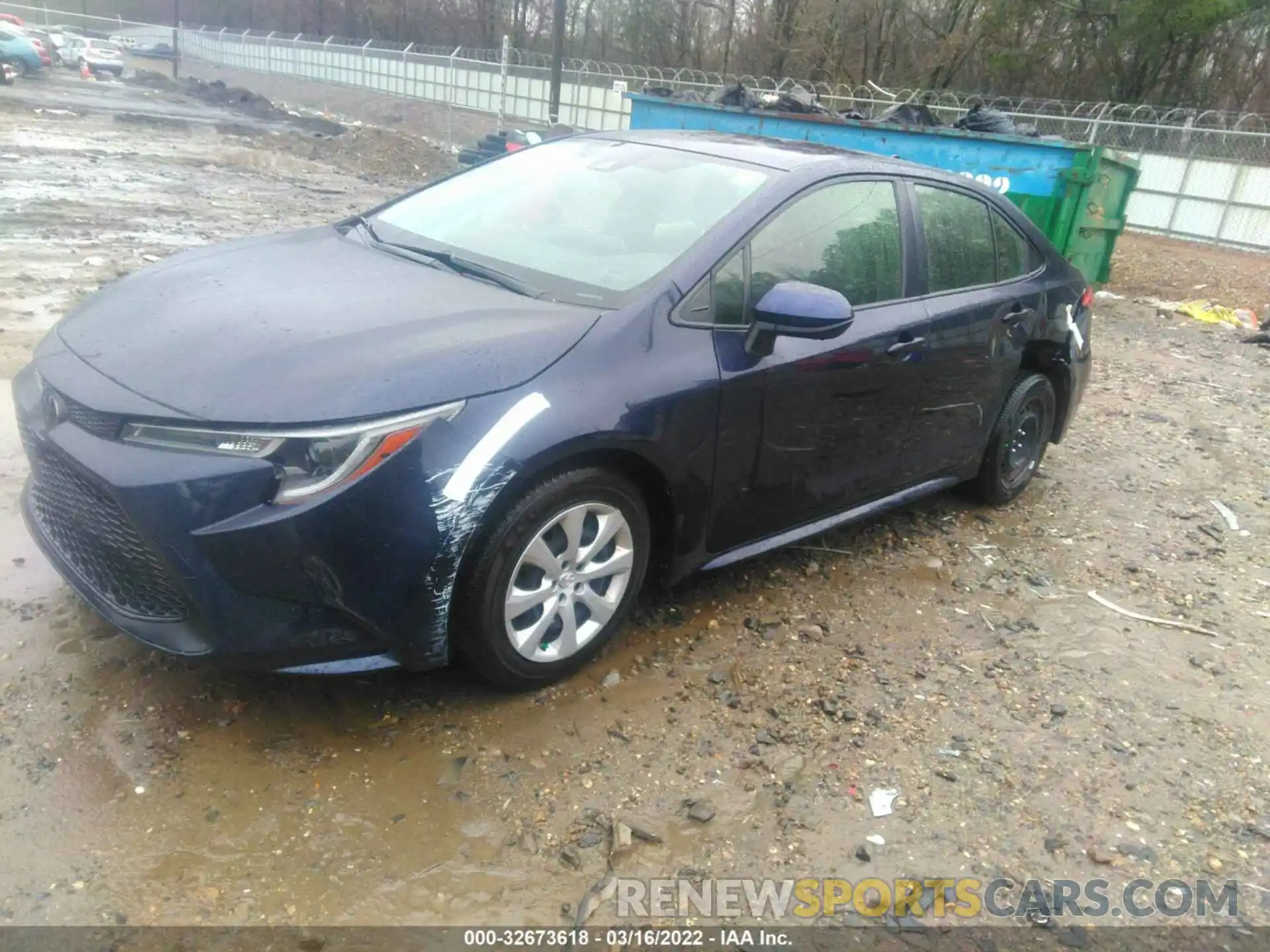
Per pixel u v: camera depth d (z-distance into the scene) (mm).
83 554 3041
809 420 3820
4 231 9734
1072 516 5473
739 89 13555
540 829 2811
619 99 27422
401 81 37000
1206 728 3611
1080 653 4039
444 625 2975
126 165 16031
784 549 4645
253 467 2684
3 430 4969
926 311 4301
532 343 3082
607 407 3098
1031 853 2922
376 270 3637
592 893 2623
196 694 3170
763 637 3889
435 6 59625
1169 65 30969
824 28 33375
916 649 3939
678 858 2770
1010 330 4805
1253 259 17688
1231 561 5070
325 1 67125
